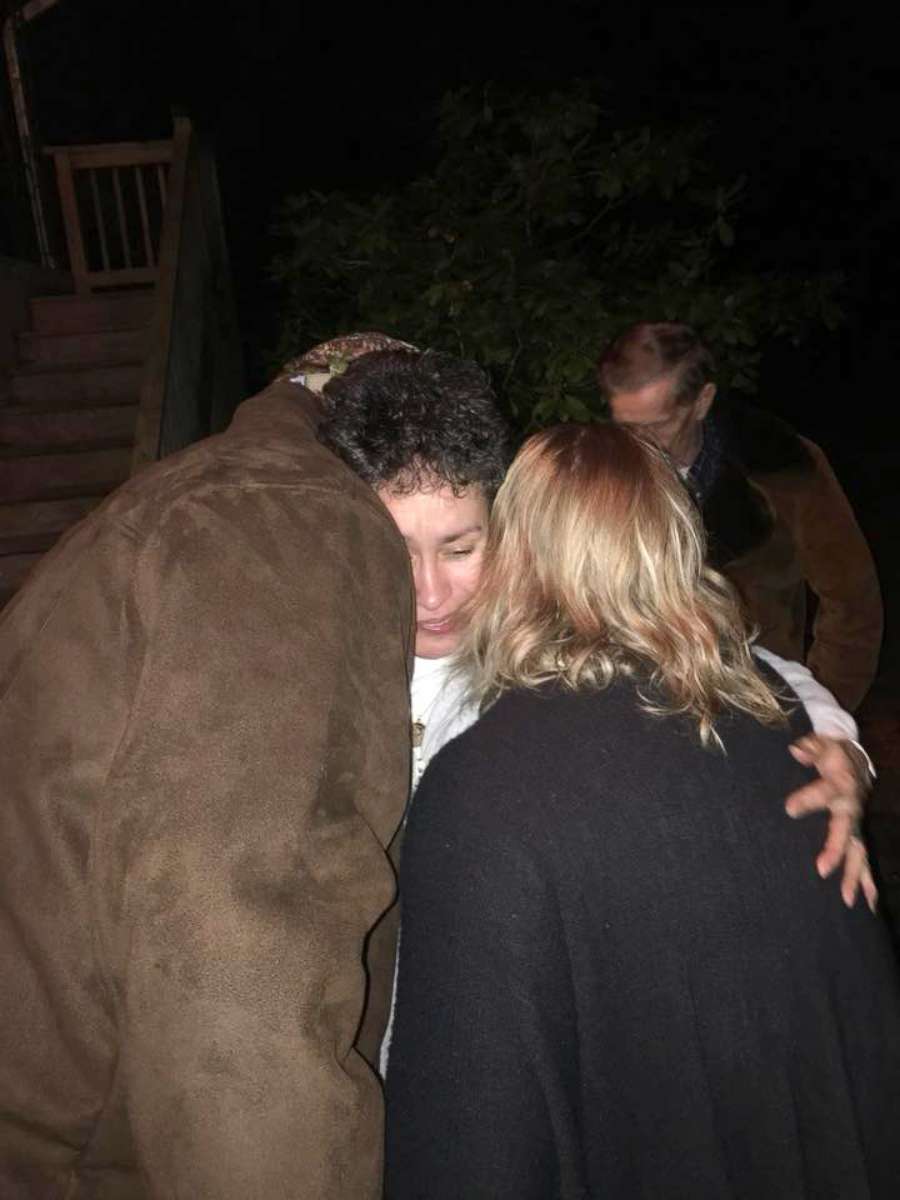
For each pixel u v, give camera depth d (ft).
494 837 3.43
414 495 3.89
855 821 3.81
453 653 4.20
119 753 3.02
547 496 3.79
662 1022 3.48
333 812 3.09
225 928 2.83
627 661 3.68
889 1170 3.75
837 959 3.69
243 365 30.76
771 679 4.14
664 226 15.06
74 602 3.34
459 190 15.31
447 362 4.05
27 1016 3.31
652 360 6.94
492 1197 3.31
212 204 28.43
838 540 7.54
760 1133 3.58
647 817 3.47
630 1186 3.52
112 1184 3.40
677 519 3.81
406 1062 3.49
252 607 3.08
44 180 28.76
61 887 3.26
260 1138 2.86
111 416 20.68
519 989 3.36
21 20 27.58
